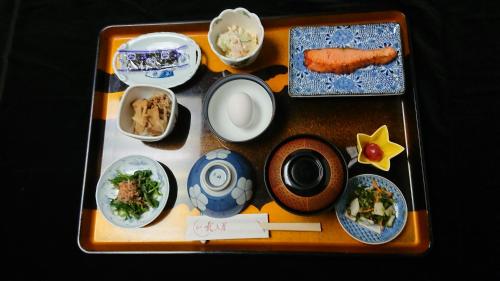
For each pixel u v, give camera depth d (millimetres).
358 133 1220
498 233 1202
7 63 1583
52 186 1406
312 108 1257
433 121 1334
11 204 1396
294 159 1033
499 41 1406
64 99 1525
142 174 1217
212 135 1268
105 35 1406
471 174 1271
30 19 1642
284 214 1162
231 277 1224
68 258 1305
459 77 1378
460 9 1451
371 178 1157
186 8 1549
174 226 1192
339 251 1101
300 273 1204
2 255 1330
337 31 1298
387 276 1174
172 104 1206
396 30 1271
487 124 1319
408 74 1265
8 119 1518
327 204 1027
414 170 1165
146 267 1256
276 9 1501
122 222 1178
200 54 1324
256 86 1255
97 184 1223
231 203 1114
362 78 1235
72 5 1630
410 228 1123
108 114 1352
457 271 1167
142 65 1350
